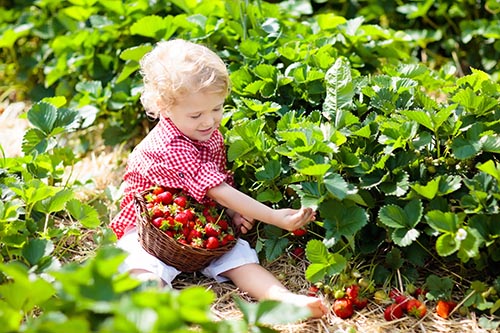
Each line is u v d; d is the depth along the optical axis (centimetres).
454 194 303
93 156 425
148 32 415
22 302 231
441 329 278
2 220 295
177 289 306
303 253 323
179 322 200
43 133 356
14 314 215
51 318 212
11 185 318
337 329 279
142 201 299
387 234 306
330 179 288
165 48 309
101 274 211
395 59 435
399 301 285
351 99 329
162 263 301
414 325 280
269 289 295
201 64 298
